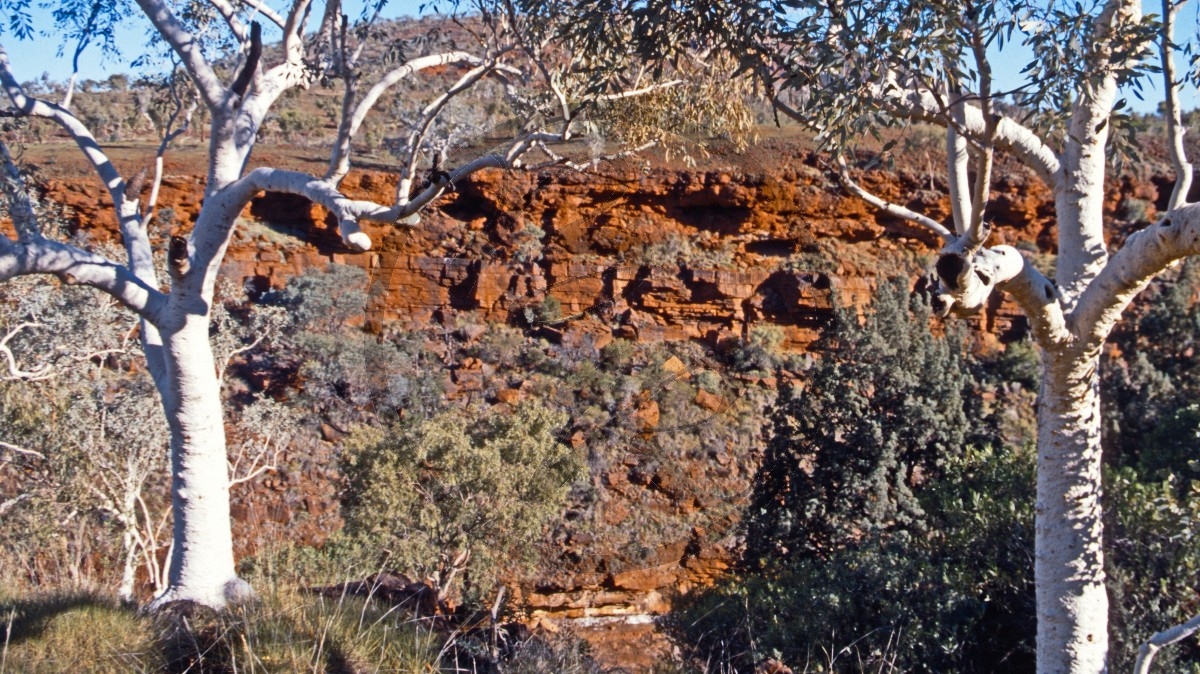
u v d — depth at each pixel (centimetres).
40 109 735
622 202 2544
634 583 1808
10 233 1939
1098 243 603
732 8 525
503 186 2497
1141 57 497
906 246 2555
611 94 688
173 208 2353
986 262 490
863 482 1405
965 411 1702
